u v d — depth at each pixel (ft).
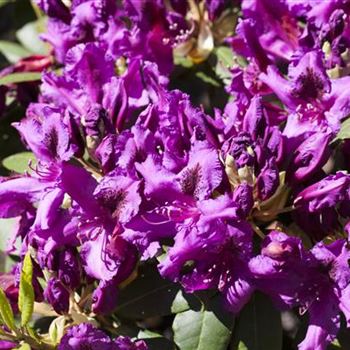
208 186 3.00
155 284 3.25
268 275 3.00
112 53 3.55
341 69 3.33
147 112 3.17
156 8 3.54
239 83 3.38
